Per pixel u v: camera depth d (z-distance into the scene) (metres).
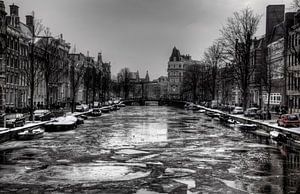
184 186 24.22
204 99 144.50
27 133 44.38
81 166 29.91
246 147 39.62
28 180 25.48
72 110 84.56
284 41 79.62
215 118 84.31
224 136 49.56
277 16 98.69
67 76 123.44
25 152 35.88
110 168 29.25
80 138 46.66
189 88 176.25
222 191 23.14
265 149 38.25
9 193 22.56
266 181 25.36
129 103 193.75
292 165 30.36
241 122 67.62
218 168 29.41
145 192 22.98
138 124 68.88
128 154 35.44
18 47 79.81
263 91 97.69
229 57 88.94
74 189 23.47
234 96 132.88
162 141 44.53
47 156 33.97
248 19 76.38
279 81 86.69
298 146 40.28
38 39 95.06
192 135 50.81
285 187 23.92
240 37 76.44
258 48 100.69
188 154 35.50
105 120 78.69
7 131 42.53
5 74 69.25
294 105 75.81
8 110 70.06
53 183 24.80
